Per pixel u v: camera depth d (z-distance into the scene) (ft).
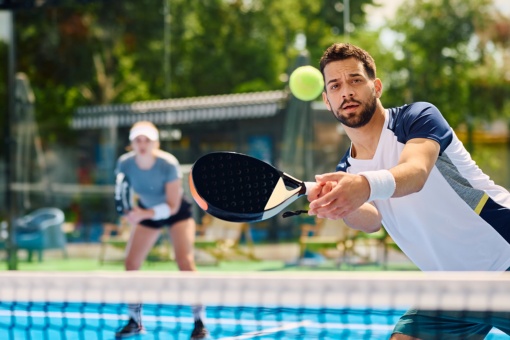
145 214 20.39
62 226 42.68
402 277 8.75
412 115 9.81
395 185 8.31
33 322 18.13
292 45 47.93
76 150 46.98
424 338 10.21
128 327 17.76
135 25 48.32
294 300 8.93
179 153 44.45
